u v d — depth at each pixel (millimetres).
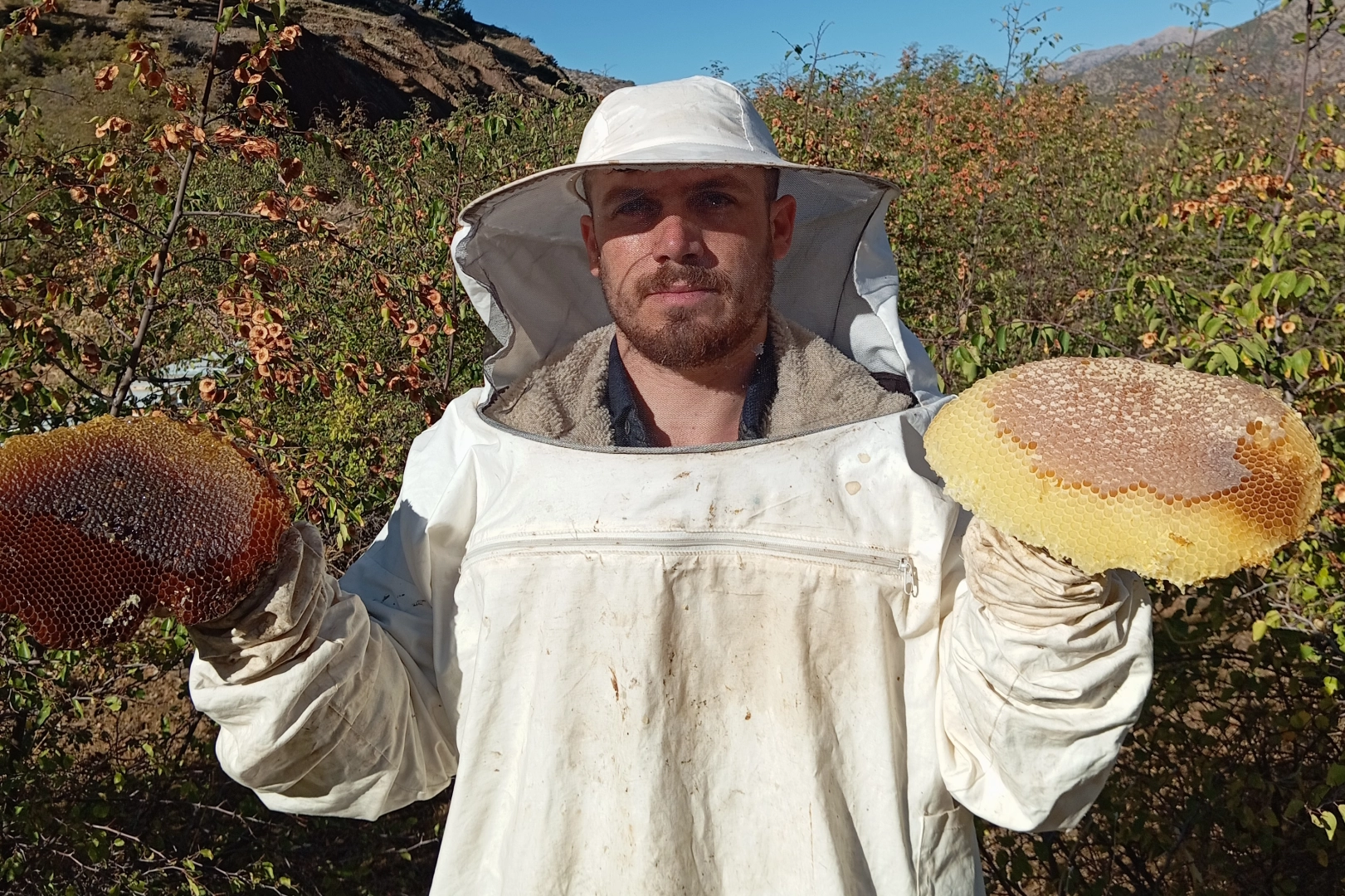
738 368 1529
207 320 3693
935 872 1346
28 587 1031
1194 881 2980
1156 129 11031
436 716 1472
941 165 7930
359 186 7324
